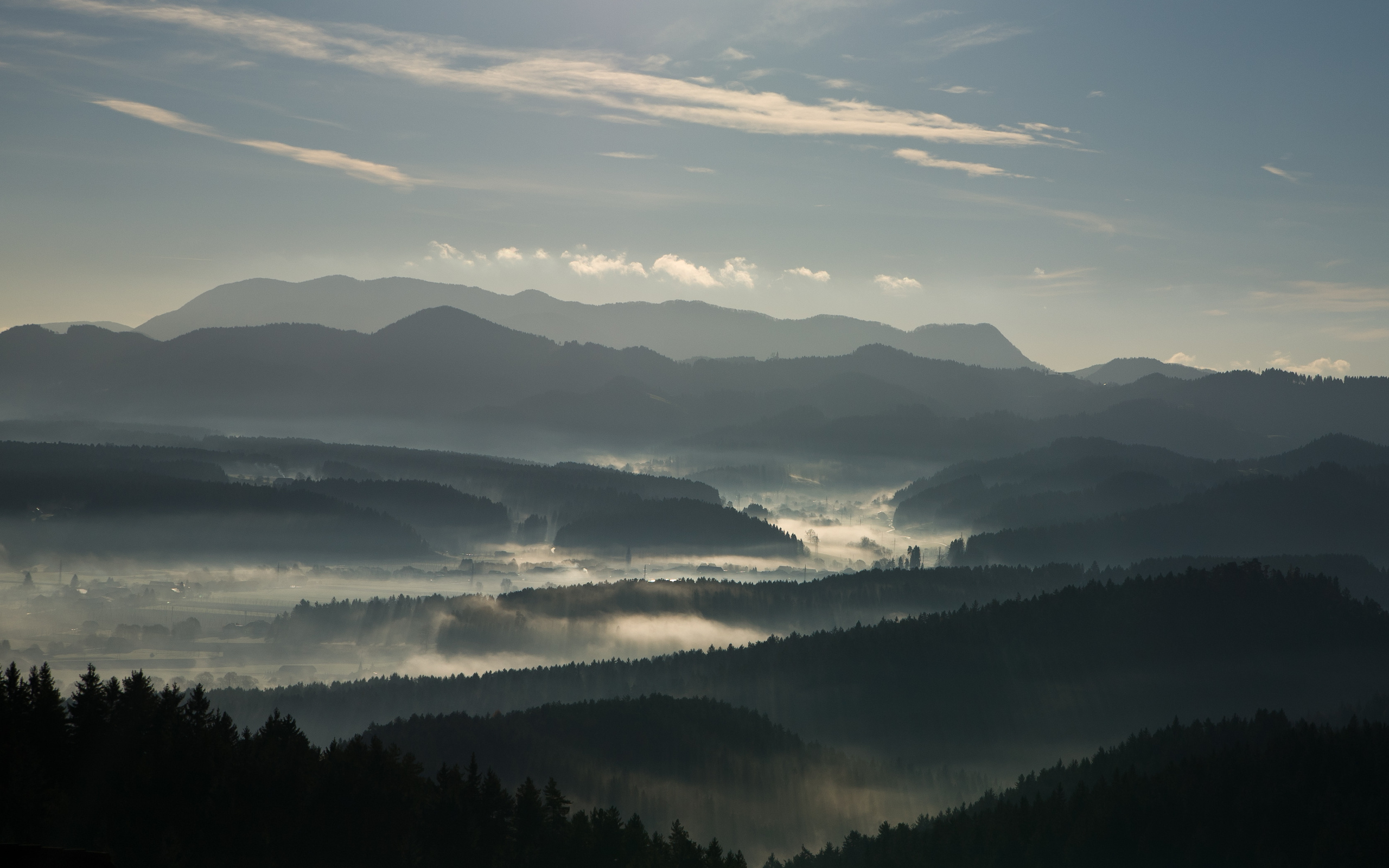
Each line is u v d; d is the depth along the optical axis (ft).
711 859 456.04
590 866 430.20
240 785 393.70
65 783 368.07
